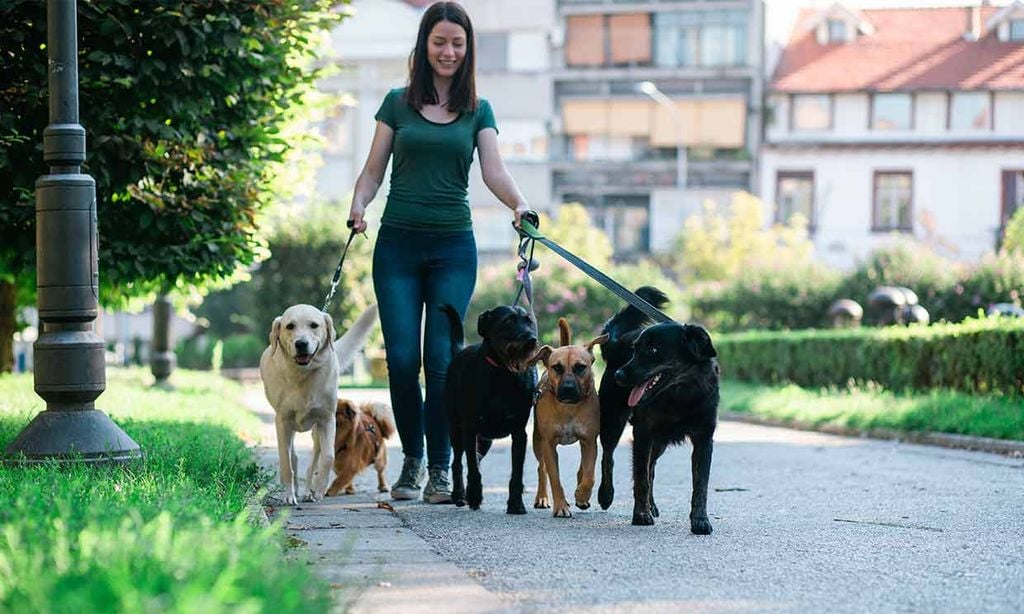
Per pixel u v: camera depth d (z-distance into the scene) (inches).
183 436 422.0
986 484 404.8
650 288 345.4
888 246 1317.7
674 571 236.7
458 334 350.0
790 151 2034.9
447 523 300.8
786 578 230.1
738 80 2094.0
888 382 778.8
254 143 479.8
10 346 768.3
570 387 304.3
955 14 2098.9
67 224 317.7
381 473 388.8
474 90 355.3
